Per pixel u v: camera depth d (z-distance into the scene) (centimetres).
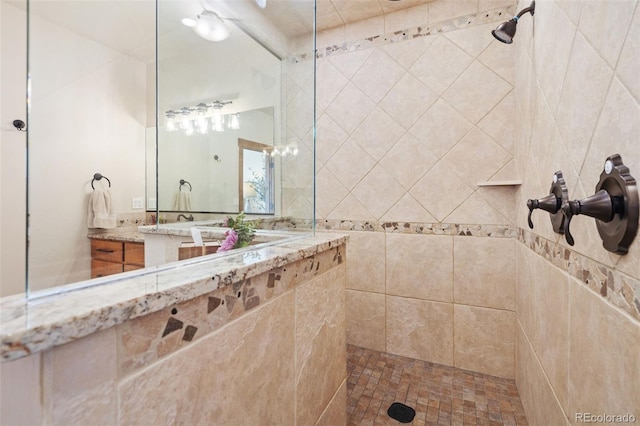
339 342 108
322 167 210
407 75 184
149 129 196
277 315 74
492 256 167
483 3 165
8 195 166
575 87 75
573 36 76
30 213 63
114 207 157
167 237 101
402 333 188
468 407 139
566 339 82
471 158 170
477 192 169
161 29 201
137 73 196
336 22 198
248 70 192
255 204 162
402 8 183
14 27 168
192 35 205
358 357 187
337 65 204
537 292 114
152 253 82
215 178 183
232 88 199
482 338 170
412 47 183
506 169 162
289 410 79
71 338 34
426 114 180
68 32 143
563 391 85
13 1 162
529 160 125
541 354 108
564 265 84
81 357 36
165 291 45
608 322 58
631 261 50
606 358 59
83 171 141
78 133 143
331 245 99
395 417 133
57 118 122
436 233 179
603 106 60
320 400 95
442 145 176
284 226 126
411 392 151
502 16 161
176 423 48
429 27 178
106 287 46
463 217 173
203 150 192
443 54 175
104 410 38
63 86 134
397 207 189
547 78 99
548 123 98
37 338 31
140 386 43
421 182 182
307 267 87
